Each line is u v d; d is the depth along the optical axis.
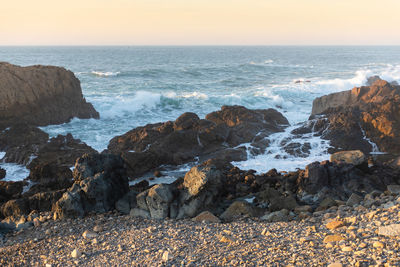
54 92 32.44
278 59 161.88
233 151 22.27
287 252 8.38
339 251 7.85
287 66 108.62
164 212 12.93
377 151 22.06
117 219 13.21
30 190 17.86
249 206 12.90
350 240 8.30
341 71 93.50
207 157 22.30
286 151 22.52
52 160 21.59
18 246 11.62
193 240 10.27
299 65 119.25
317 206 13.40
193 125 24.58
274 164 21.06
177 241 10.32
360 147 22.16
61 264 9.85
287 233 9.84
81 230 12.46
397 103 22.84
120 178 15.60
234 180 17.64
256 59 161.62
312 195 14.77
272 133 25.08
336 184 15.27
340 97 32.56
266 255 8.41
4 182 18.11
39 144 23.61
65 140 24.81
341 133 23.20
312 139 23.55
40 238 12.12
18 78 30.47
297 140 23.61
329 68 104.94
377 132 22.53
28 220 14.09
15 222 14.11
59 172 18.98
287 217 12.05
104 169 15.16
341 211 11.36
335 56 188.38
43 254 10.86
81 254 10.34
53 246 11.38
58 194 15.31
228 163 20.78
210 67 99.50
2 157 23.33
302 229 9.99
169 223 12.27
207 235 10.59
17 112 30.02
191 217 12.95
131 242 10.71
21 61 125.75
